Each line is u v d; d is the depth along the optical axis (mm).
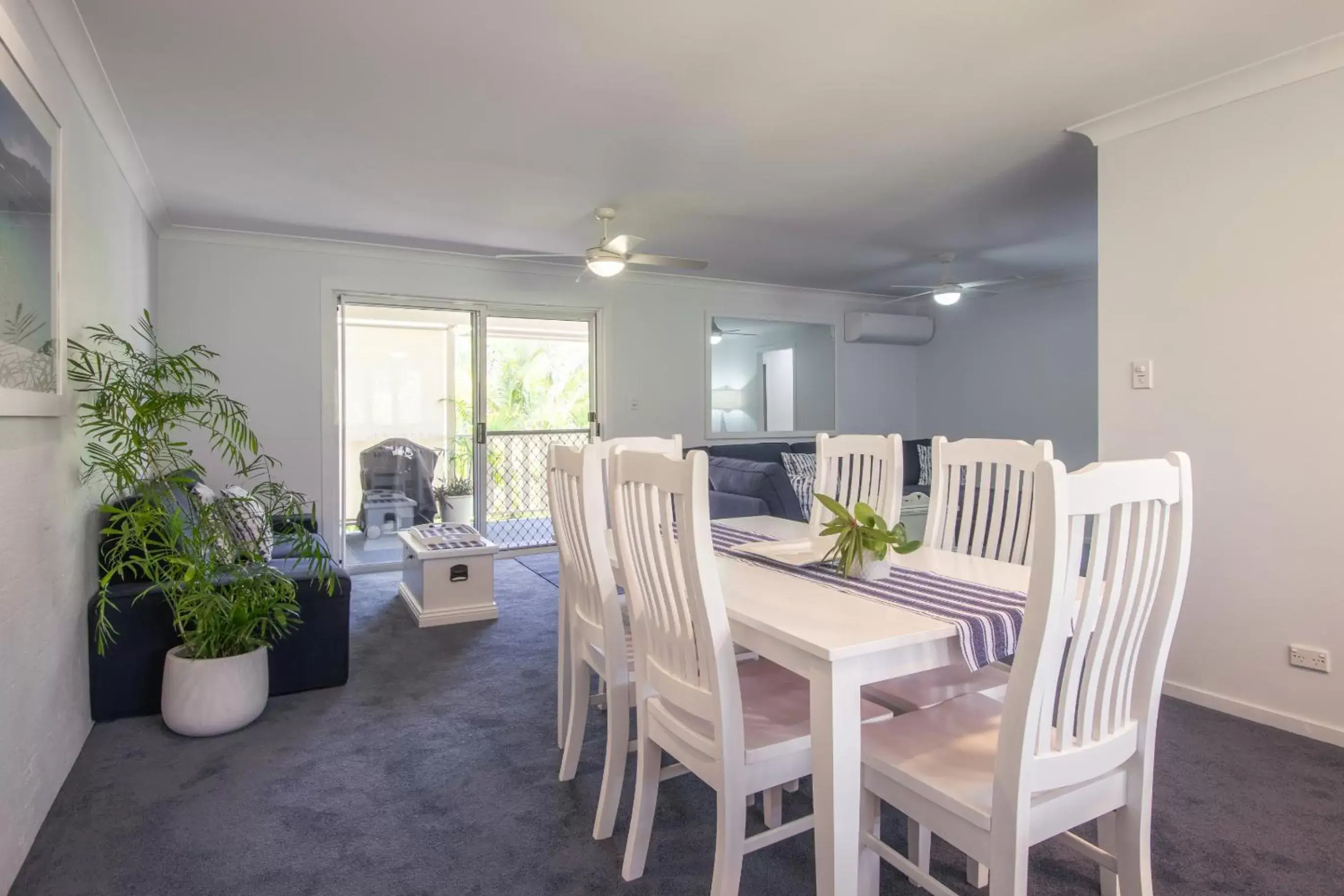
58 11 2148
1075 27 2375
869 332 7254
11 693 1796
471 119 3066
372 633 3826
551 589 4793
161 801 2146
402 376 5508
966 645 1513
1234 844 1909
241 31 2367
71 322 2398
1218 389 2797
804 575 1967
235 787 2232
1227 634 2793
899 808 1484
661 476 1556
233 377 4879
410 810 2113
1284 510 2639
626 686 1977
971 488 2387
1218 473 2803
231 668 2586
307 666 3002
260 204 4203
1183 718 2721
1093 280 6359
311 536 3258
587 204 4262
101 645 2381
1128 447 3062
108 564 2697
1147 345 3002
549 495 2377
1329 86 2512
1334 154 2504
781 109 2980
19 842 1827
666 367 6473
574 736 2283
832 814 1400
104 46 2443
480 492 5746
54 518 2184
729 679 1512
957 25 2355
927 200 4227
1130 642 1390
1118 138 3096
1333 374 2520
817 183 3898
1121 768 1492
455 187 3932
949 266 5852
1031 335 6852
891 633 1459
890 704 1903
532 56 2545
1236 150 2738
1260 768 2324
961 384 7488
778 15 2293
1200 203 2838
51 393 2082
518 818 2076
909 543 1926
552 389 6066
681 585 1593
